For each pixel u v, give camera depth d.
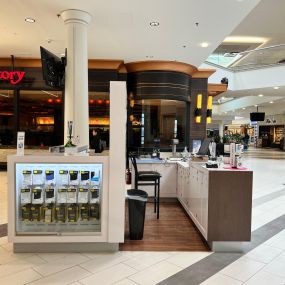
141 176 5.09
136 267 3.12
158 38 6.72
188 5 4.99
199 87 10.08
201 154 5.32
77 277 2.88
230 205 3.58
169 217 5.04
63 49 7.80
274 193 7.14
